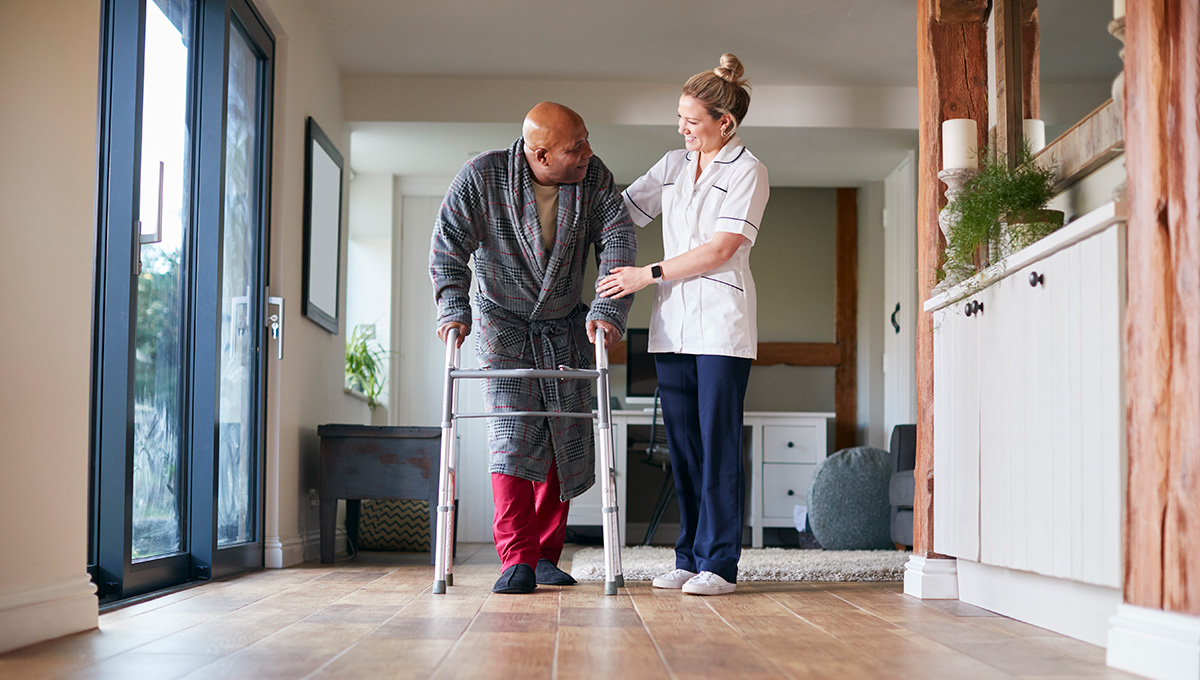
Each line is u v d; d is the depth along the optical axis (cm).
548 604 240
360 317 593
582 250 279
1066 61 252
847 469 498
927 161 298
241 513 356
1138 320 164
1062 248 199
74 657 166
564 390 271
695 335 277
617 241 279
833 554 425
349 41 465
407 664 157
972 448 249
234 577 325
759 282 653
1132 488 164
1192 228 150
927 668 159
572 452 271
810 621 217
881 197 618
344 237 506
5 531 175
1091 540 184
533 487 282
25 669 155
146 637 188
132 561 264
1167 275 156
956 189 283
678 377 286
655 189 298
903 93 516
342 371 497
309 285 417
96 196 258
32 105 182
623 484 559
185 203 313
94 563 254
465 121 512
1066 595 203
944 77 298
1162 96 158
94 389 256
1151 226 160
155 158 285
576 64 492
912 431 475
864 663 163
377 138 537
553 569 285
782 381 649
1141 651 157
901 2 419
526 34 457
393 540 470
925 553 278
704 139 286
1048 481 204
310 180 421
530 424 265
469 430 602
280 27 387
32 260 182
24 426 180
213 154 321
